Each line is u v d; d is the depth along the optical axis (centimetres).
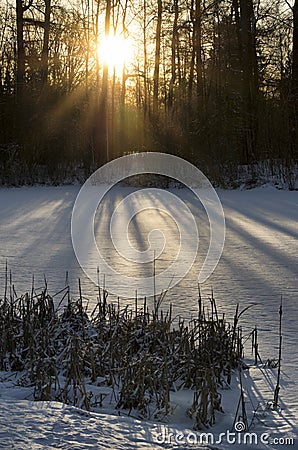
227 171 2700
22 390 410
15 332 506
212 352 454
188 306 648
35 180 2919
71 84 3384
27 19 3081
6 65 3173
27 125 2920
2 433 309
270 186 2572
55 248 1082
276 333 546
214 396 382
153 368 418
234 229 1340
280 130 2752
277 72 3288
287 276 815
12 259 966
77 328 512
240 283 772
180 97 3394
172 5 3241
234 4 2928
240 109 2753
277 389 393
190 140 2744
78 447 298
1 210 1839
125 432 326
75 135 3034
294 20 2802
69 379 407
